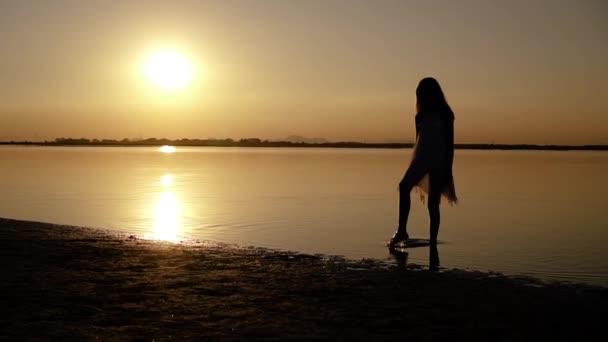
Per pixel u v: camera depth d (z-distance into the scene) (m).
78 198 20.98
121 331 4.83
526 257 9.71
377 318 5.25
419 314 5.39
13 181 30.22
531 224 14.28
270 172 43.16
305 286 6.55
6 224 12.08
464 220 15.03
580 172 44.44
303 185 28.67
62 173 38.75
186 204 19.02
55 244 9.38
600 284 7.64
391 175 38.69
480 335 4.75
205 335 4.75
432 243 9.89
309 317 5.28
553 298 6.03
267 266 7.79
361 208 17.92
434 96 9.62
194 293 6.18
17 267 7.48
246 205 18.77
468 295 6.16
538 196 22.86
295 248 10.59
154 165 57.22
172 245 9.61
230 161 75.56
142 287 6.43
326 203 19.50
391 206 18.52
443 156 9.54
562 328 4.95
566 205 19.19
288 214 16.27
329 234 12.48
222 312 5.43
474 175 39.91
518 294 6.20
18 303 5.70
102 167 49.97
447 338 4.68
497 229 13.31
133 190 24.86
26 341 4.56
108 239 10.20
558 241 11.56
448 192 9.76
